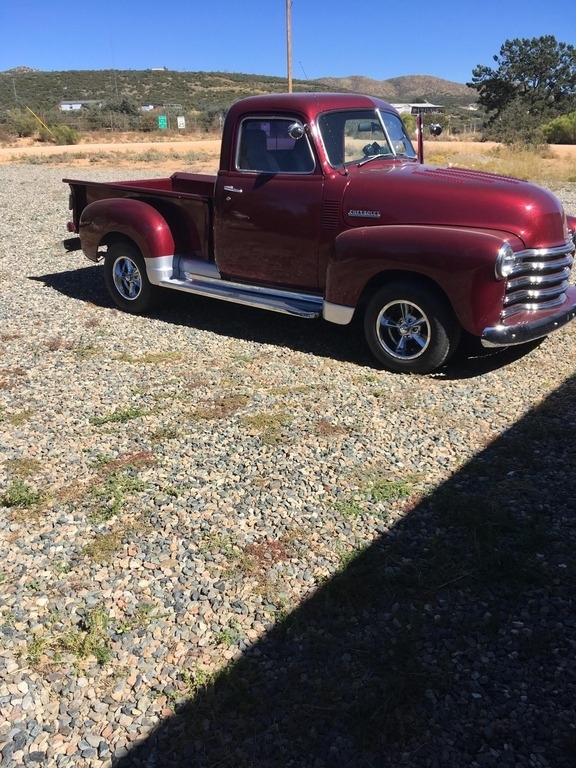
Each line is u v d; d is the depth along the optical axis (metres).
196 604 2.91
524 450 4.10
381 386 5.16
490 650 2.63
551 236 5.04
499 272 4.69
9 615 2.87
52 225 12.11
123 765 2.21
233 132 6.01
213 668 2.58
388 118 6.33
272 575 3.08
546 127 38.09
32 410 4.84
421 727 2.31
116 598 2.95
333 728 2.32
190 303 7.53
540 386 5.08
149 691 2.49
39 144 36.59
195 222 6.64
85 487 3.83
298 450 4.20
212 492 3.76
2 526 3.48
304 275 5.89
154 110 53.34
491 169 20.17
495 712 2.36
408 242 4.98
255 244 6.09
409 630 2.73
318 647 2.65
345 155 5.79
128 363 5.74
